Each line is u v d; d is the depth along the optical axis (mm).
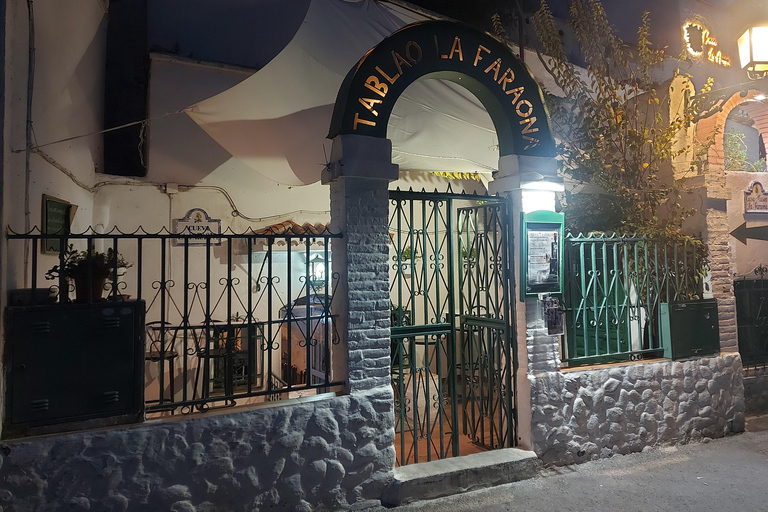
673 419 6422
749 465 5785
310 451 4480
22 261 4086
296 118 6707
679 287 6887
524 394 5586
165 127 7168
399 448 6152
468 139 7668
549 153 5777
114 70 7023
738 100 7312
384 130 4934
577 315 6203
